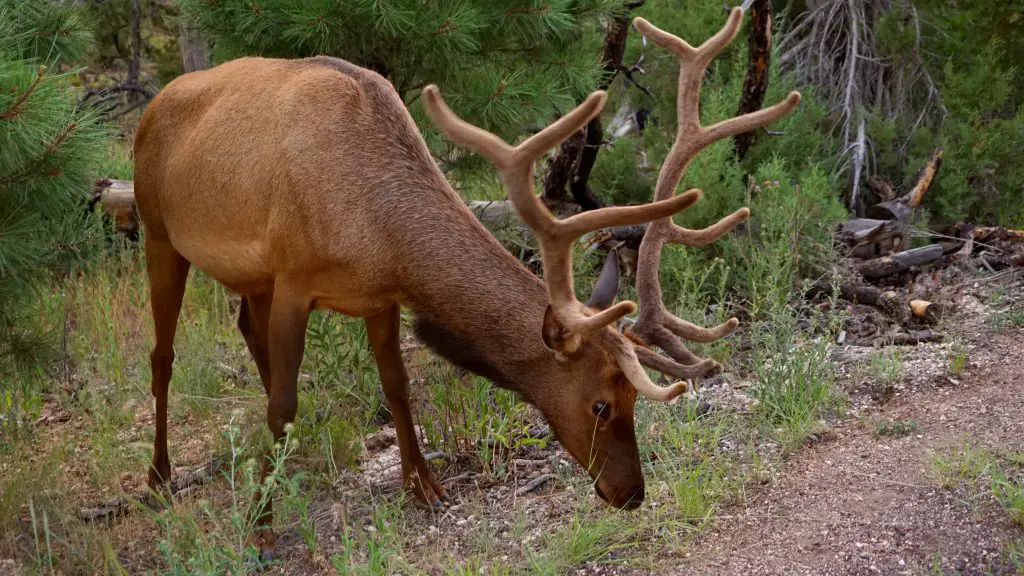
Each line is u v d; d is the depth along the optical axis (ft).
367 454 19.11
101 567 15.28
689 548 14.55
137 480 19.10
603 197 30.55
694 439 17.99
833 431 17.69
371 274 15.38
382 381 17.04
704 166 26.17
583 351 14.39
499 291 15.21
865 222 27.43
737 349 22.20
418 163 15.80
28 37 17.19
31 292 17.57
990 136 29.81
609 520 15.21
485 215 25.61
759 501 15.61
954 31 32.78
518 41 24.21
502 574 14.29
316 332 20.03
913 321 22.79
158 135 18.01
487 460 17.83
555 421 14.94
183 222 17.35
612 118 37.65
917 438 16.81
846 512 14.79
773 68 30.63
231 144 16.37
